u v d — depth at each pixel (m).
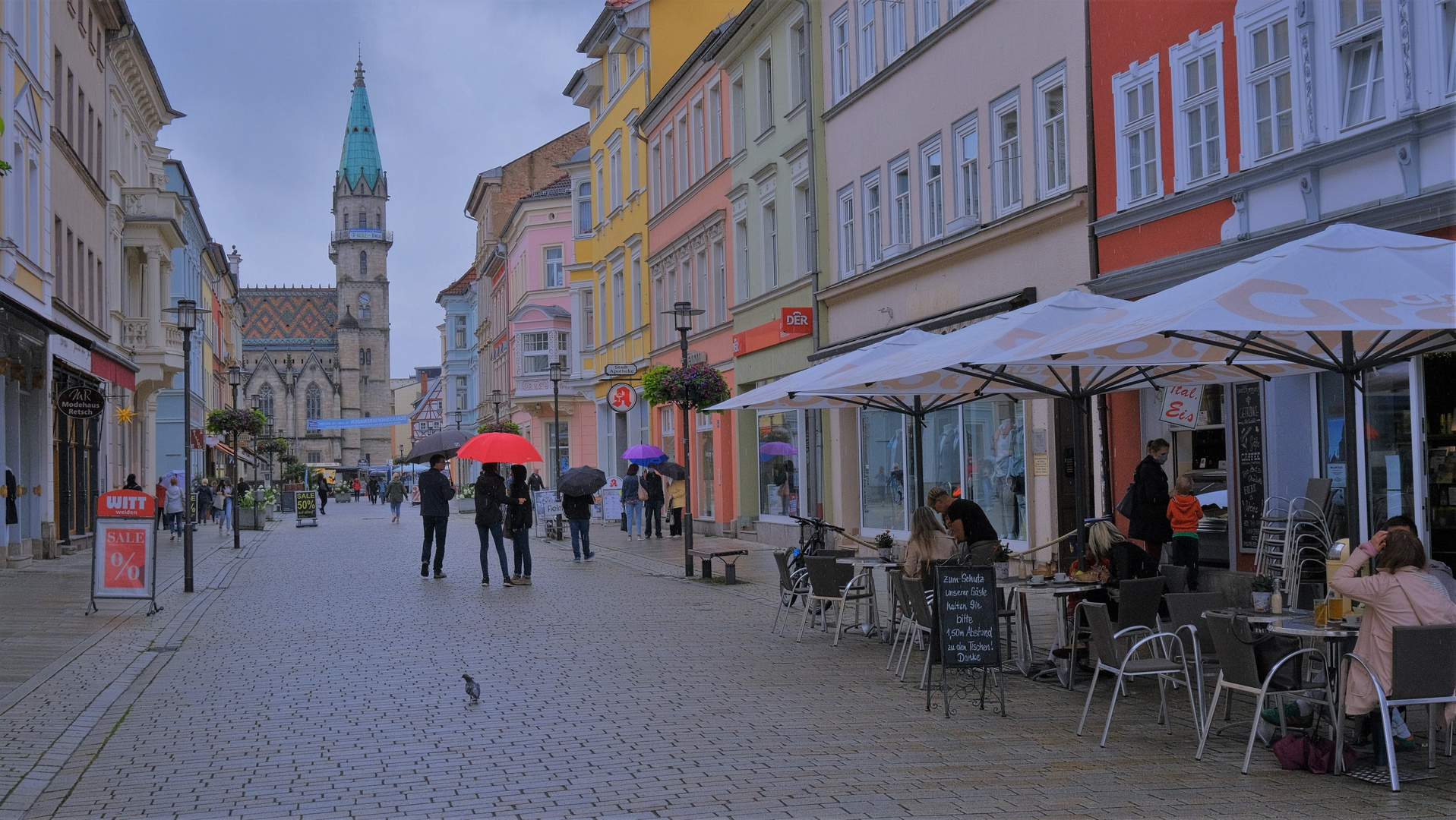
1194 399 16.31
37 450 28.09
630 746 8.96
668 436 39.16
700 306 35.84
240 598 19.89
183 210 43.41
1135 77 16.86
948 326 21.66
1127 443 17.52
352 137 153.38
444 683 11.73
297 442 148.62
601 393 46.88
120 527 17.64
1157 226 16.48
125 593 17.59
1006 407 20.72
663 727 9.61
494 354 75.38
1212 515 16.14
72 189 31.48
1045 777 7.94
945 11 22.08
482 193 77.06
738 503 32.78
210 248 69.12
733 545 30.31
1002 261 20.30
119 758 8.83
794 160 28.84
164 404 57.09
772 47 29.95
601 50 44.97
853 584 14.78
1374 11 12.91
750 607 17.70
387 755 8.80
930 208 22.92
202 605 18.86
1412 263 8.20
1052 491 18.94
